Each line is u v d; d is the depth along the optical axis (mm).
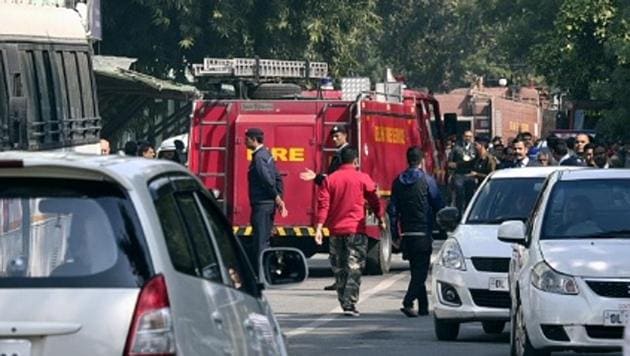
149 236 14688
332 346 33969
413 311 40562
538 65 82312
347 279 40562
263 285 18734
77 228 14727
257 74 55812
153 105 75562
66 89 42219
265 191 48281
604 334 27797
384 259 55188
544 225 30000
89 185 14961
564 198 30594
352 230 40469
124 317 14250
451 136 73250
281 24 85812
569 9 79375
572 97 83812
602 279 27891
